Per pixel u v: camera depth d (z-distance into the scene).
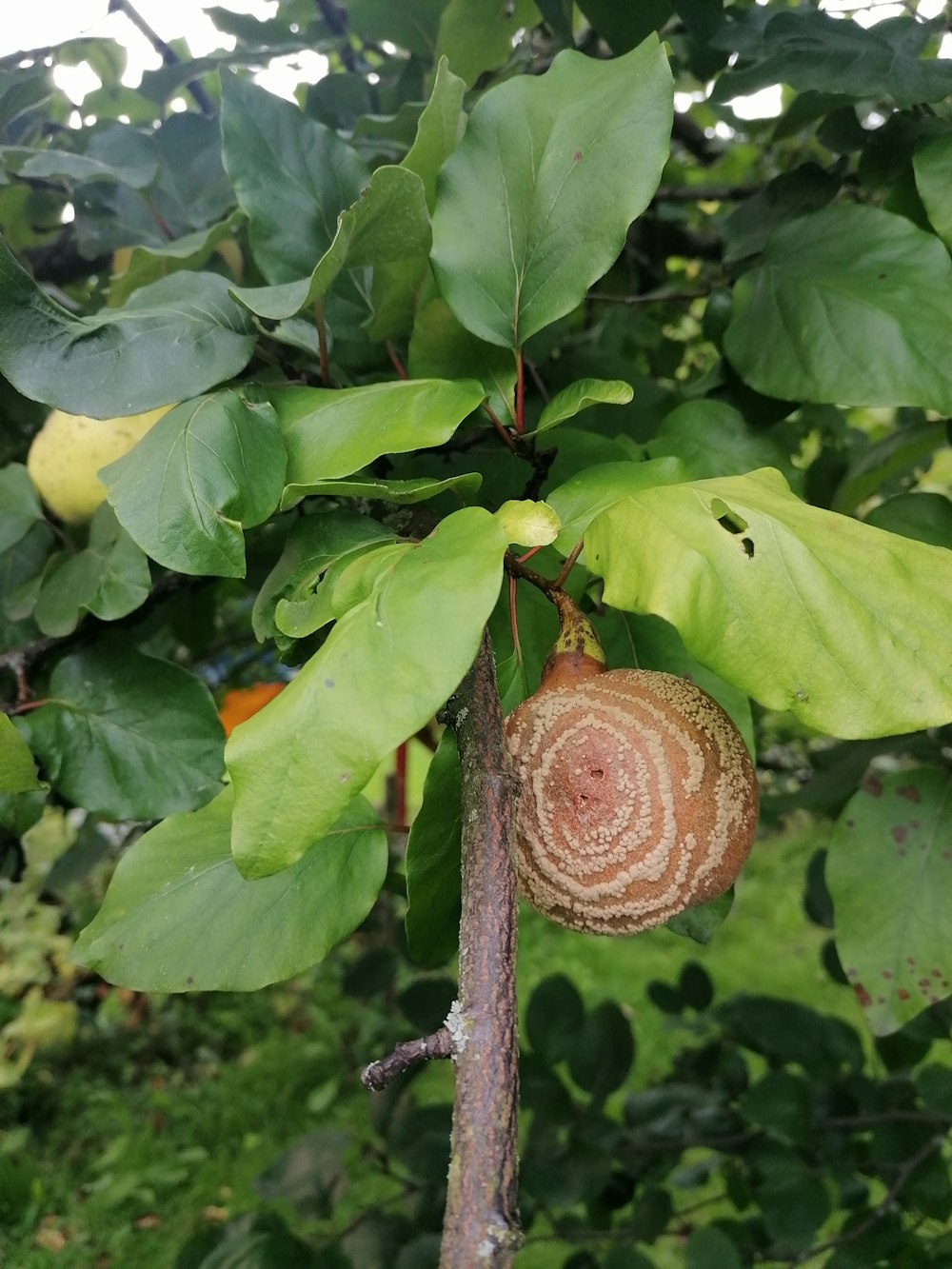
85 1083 1.19
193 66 0.50
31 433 0.54
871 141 0.40
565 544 0.27
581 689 0.27
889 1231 0.49
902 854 0.36
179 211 0.49
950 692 0.21
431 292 0.34
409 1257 0.54
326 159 0.34
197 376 0.29
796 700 0.22
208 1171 1.05
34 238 0.56
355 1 0.47
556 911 0.28
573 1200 0.55
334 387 0.34
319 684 0.20
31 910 1.09
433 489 0.26
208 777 0.36
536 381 0.43
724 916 0.31
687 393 0.43
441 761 0.26
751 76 0.38
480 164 0.31
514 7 0.45
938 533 0.35
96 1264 0.94
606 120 0.29
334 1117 1.14
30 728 0.36
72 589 0.36
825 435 0.66
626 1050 0.61
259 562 0.48
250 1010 1.36
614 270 0.64
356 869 0.29
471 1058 0.20
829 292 0.35
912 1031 0.49
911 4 0.42
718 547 0.23
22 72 0.44
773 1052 0.56
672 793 0.26
